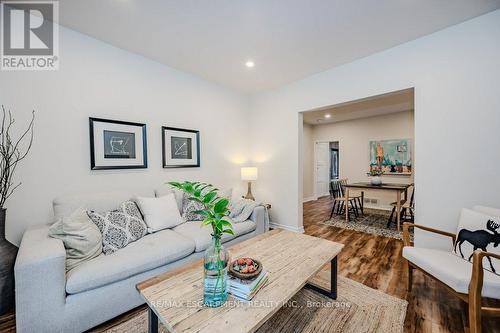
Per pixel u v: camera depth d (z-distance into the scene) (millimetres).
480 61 2053
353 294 1920
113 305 1601
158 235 2154
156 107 2920
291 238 2066
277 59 2859
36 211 2039
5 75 1908
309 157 6906
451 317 1638
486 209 1877
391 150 5539
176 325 1000
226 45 2518
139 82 2748
